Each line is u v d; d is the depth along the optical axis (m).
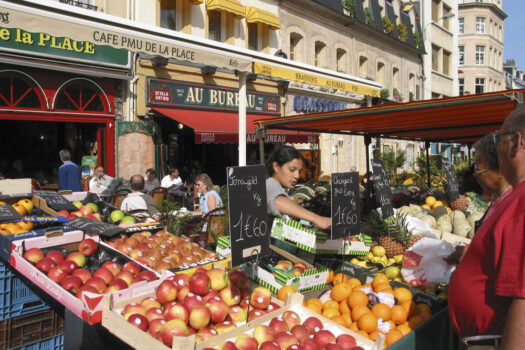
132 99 10.88
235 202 2.47
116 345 3.71
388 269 3.50
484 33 45.78
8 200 4.73
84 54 9.61
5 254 3.33
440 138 8.44
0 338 3.28
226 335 2.22
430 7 28.72
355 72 20.53
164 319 2.37
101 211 5.23
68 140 11.05
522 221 1.50
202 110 12.63
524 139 1.62
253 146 15.52
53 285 2.90
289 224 3.44
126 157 10.76
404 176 15.55
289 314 2.53
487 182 2.46
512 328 1.44
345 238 3.61
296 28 16.64
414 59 26.69
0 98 8.63
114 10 10.45
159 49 4.40
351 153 20.55
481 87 46.38
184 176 12.88
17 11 3.39
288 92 16.36
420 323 2.69
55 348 3.59
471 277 1.75
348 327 2.75
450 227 4.85
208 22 13.12
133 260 3.31
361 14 20.47
